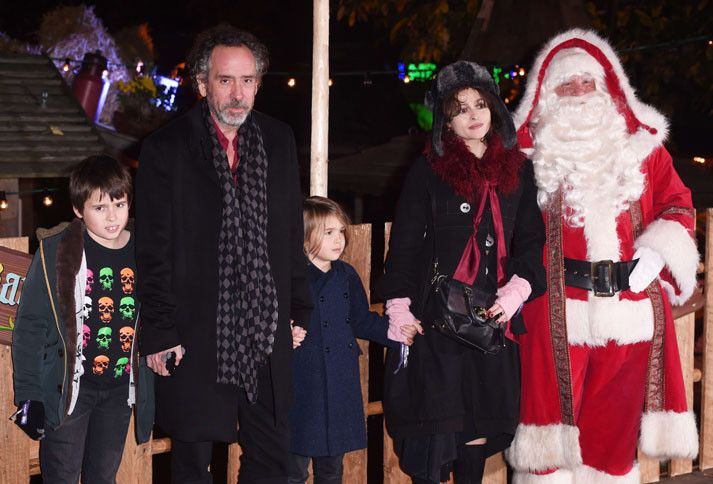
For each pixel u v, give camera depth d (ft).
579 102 12.65
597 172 12.55
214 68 10.27
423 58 38.40
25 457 11.57
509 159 11.98
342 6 41.32
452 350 12.01
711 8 38.24
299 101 50.16
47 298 10.29
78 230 10.43
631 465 13.14
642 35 39.04
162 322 10.31
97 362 10.63
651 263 12.45
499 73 26.40
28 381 10.25
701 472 16.14
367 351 13.80
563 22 26.63
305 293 11.24
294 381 12.09
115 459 11.08
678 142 40.19
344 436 12.14
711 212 15.90
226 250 10.45
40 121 27.86
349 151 45.03
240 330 10.50
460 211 11.96
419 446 12.37
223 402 10.73
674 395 12.94
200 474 11.19
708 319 16.03
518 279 11.85
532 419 12.80
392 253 12.23
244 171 10.60
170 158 10.37
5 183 26.86
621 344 12.62
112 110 39.86
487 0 27.55
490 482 14.78
